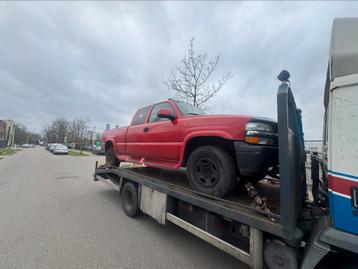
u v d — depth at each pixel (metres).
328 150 1.73
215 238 2.60
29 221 4.23
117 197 6.34
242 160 2.60
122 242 3.41
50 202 5.69
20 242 3.33
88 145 51.06
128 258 2.94
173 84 10.63
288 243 1.95
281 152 1.99
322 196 2.78
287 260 1.95
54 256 2.94
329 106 1.75
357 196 1.55
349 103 1.62
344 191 1.62
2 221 4.21
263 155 2.53
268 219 2.11
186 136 3.35
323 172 2.83
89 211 4.96
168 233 3.78
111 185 5.69
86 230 3.85
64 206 5.34
